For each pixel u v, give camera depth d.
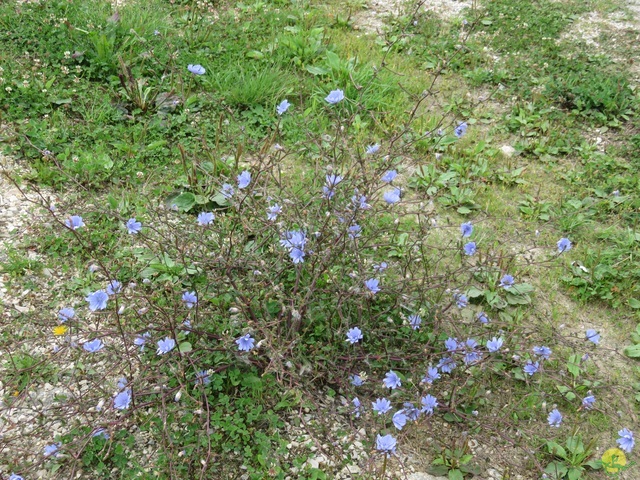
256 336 1.06
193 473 0.97
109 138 1.64
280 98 1.92
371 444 1.02
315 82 2.00
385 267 1.16
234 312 0.99
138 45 1.96
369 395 1.12
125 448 1.00
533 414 1.14
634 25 2.62
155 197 1.50
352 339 1.02
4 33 1.91
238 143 1.62
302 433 1.06
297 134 1.74
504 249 1.53
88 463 0.97
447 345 1.08
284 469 1.01
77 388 1.07
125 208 1.44
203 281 1.22
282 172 1.63
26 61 1.82
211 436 1.00
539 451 1.08
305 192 1.47
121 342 1.12
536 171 1.81
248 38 2.21
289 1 2.52
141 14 2.11
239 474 1.00
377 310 1.20
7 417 1.03
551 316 1.37
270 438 1.03
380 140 1.74
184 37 2.10
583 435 1.13
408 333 1.17
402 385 1.12
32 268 1.28
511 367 1.21
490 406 1.15
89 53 1.88
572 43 2.43
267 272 1.08
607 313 1.40
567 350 1.28
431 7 2.67
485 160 1.77
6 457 0.97
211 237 1.32
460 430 1.11
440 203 1.64
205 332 1.06
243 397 1.07
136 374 1.09
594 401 1.12
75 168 1.50
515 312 1.37
